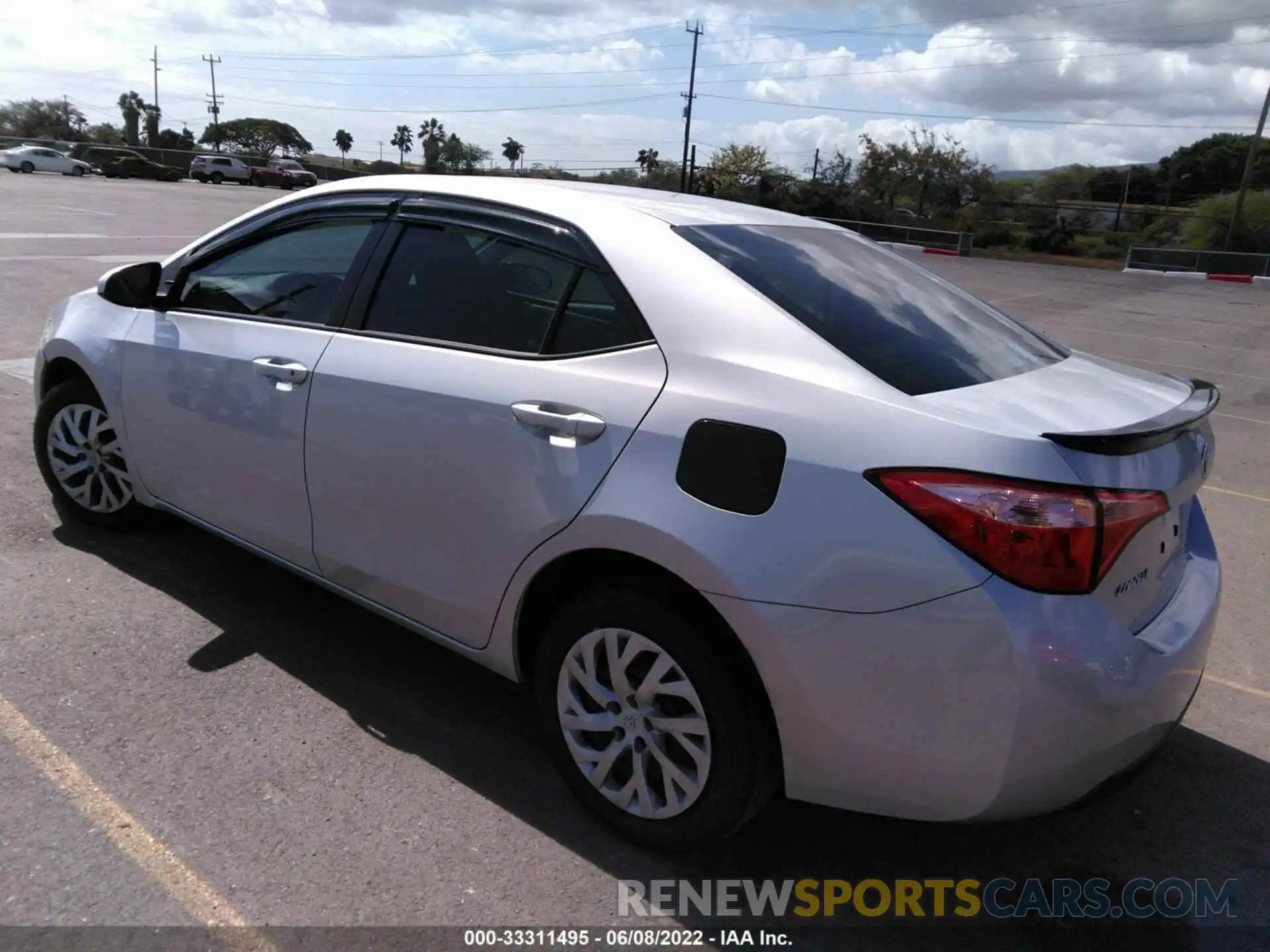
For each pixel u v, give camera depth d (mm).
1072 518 2049
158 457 3830
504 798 2848
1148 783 3164
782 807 2930
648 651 2502
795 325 2451
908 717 2148
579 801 2791
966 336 2799
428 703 3318
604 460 2484
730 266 2641
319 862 2531
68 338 4117
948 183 52594
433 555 2914
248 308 3531
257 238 3605
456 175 3326
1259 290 29266
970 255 40219
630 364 2547
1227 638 4273
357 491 3072
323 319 3254
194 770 2861
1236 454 7641
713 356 2436
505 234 2934
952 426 2145
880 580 2121
